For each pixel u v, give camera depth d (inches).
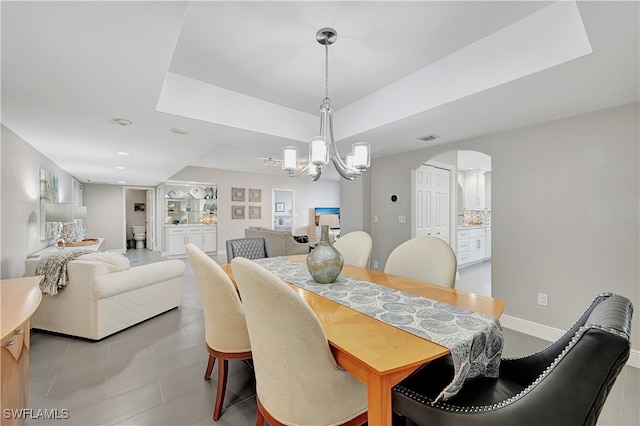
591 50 57.4
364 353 37.4
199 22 65.9
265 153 206.5
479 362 42.7
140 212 365.7
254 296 40.2
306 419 42.0
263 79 95.9
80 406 65.7
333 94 108.3
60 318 100.8
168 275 123.6
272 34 70.7
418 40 74.0
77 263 97.7
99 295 96.7
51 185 167.8
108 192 306.5
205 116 99.0
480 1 60.0
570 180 96.3
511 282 111.7
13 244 114.3
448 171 197.6
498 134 115.0
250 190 326.3
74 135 117.8
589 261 92.8
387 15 63.8
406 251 82.7
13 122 101.3
